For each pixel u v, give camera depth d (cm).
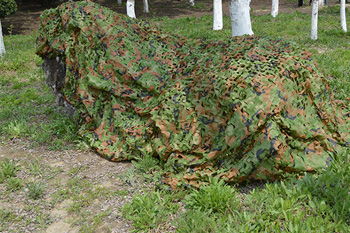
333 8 1939
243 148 385
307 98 430
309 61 449
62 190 416
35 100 780
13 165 473
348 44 1066
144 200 357
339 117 483
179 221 335
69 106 612
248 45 491
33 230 344
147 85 498
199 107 425
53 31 599
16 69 1054
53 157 512
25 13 2391
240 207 355
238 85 396
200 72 454
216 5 1441
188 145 416
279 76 402
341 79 755
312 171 388
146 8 2273
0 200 399
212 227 316
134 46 539
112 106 516
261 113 374
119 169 468
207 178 395
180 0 2758
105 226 345
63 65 612
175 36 602
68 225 352
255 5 2359
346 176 376
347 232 300
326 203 346
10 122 628
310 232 297
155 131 460
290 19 1645
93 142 519
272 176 380
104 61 528
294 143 391
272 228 312
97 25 542
